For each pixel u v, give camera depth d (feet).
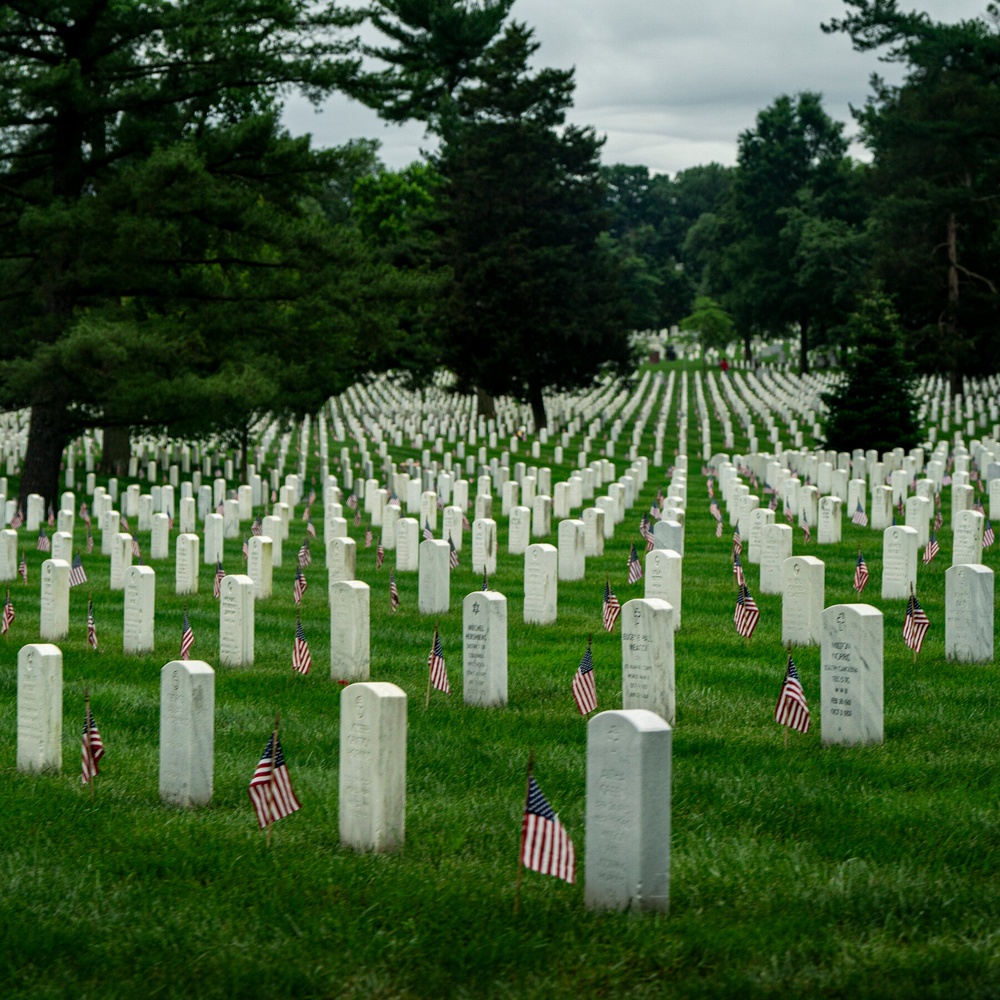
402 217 301.43
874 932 25.13
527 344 211.00
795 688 38.55
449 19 240.32
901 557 67.21
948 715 42.42
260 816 30.35
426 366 217.36
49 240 118.42
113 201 118.32
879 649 39.11
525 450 187.83
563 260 207.00
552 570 62.28
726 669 50.49
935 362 230.27
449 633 60.03
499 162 210.18
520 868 26.17
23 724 38.11
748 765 37.27
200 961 24.23
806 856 29.63
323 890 27.50
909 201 226.17
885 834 30.83
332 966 23.86
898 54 232.53
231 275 137.18
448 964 23.98
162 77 124.36
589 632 59.88
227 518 107.96
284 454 183.52
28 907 27.12
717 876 28.14
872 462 137.49
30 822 33.01
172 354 118.73
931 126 220.43
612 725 25.89
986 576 50.55
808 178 335.06
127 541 77.10
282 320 129.80
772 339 412.57
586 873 26.32
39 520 115.03
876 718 39.17
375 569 84.64
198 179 118.01
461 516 89.20
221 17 119.85
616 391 266.98
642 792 25.43
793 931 25.05
